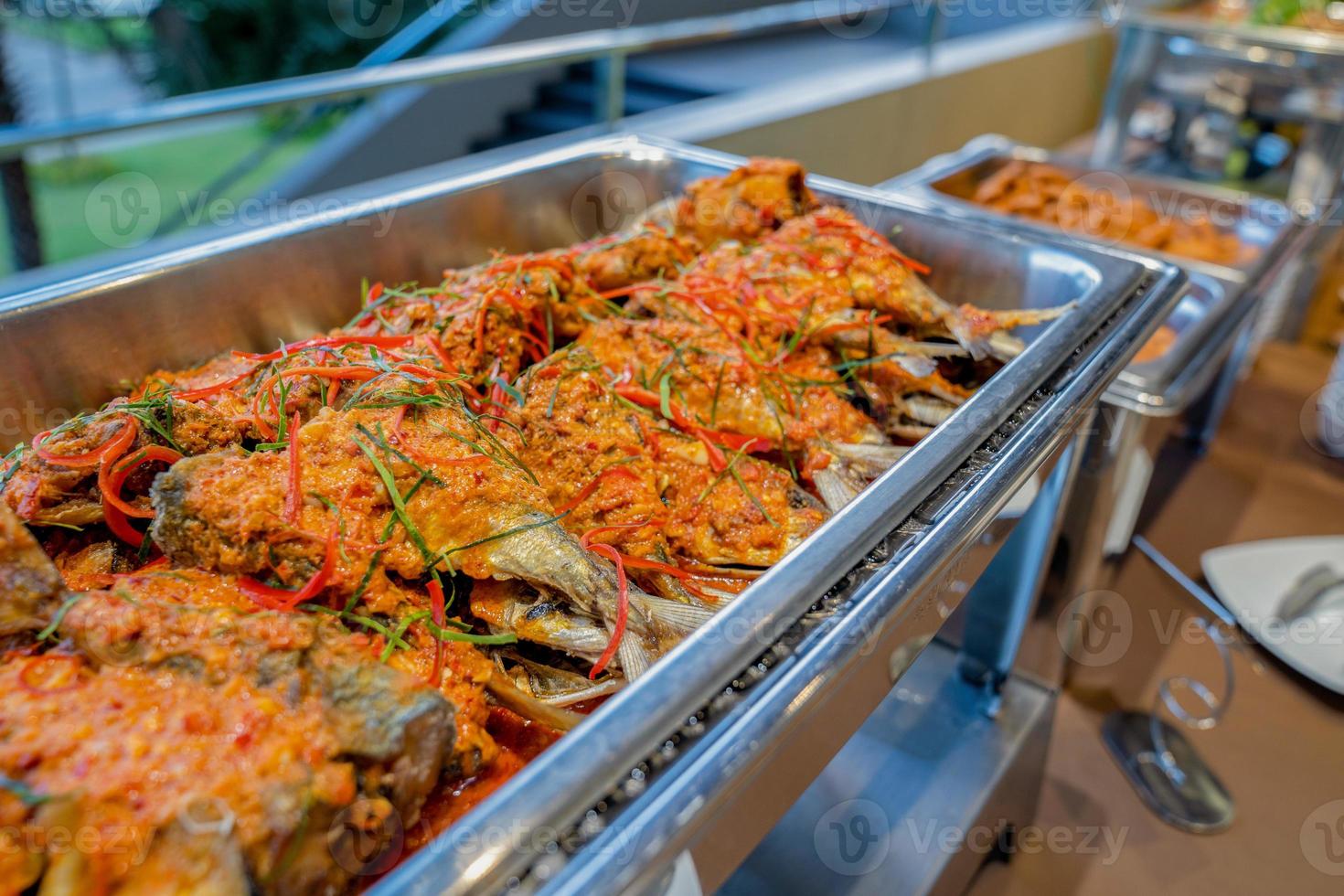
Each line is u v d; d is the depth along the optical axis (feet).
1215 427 2.84
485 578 0.94
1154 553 2.39
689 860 0.70
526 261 1.39
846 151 3.77
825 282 1.47
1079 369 1.23
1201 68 3.39
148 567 0.88
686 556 1.15
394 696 0.71
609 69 2.50
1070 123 5.72
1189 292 2.21
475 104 4.07
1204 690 1.99
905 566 0.89
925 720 1.69
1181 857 1.69
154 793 0.62
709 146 3.06
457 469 0.93
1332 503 2.67
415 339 1.22
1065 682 2.04
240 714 0.69
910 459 1.00
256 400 1.01
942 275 1.70
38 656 0.73
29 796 0.61
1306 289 3.41
